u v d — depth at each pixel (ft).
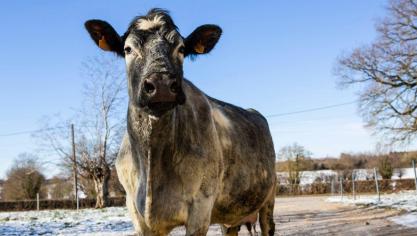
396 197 105.19
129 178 16.61
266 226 24.67
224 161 17.92
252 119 22.84
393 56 120.06
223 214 19.12
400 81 120.88
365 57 135.74
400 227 43.06
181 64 15.19
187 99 16.24
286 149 249.34
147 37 14.82
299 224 53.01
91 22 16.14
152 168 14.96
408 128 119.75
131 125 15.42
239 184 18.89
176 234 41.68
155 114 13.65
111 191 174.81
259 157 21.11
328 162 299.79
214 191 16.76
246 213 20.75
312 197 165.17
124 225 57.93
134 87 14.64
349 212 70.08
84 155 134.00
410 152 169.37
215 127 17.61
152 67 13.55
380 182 194.59
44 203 148.97
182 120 15.67
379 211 65.92
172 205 15.53
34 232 50.75
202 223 16.03
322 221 56.08
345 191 197.36
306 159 265.54
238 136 19.45
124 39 16.10
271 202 24.58
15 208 147.23
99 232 49.57
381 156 225.97
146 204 15.06
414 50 119.34
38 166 191.62
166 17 15.31
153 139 14.73
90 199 152.76
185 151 15.72
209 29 16.55
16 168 205.16
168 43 14.78
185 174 15.76
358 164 294.66
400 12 119.44
